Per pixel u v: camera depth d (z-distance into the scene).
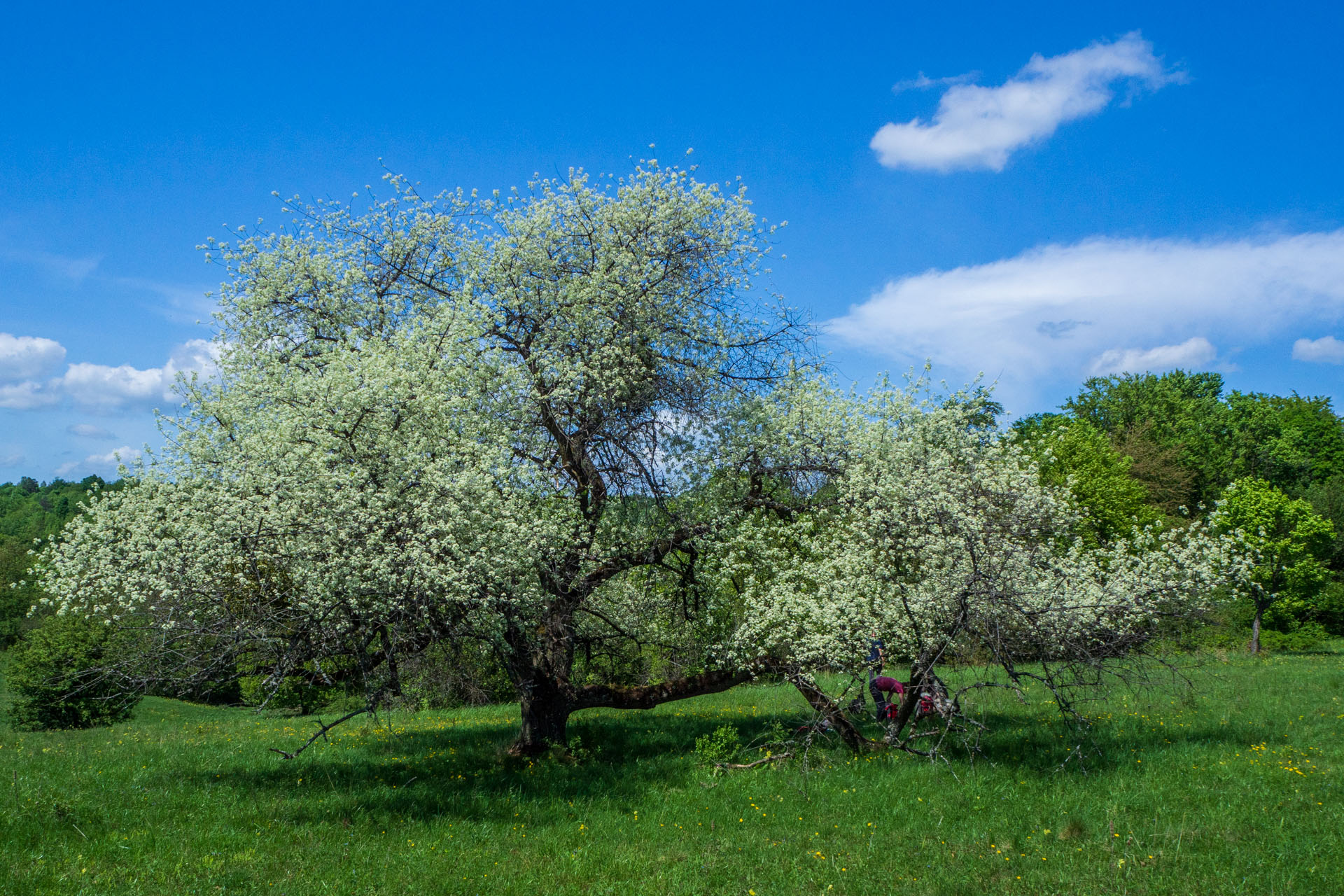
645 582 13.34
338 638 9.36
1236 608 31.28
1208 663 21.89
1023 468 12.30
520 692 11.73
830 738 12.24
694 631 13.19
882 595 11.34
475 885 7.03
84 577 9.32
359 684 10.20
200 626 9.30
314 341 11.96
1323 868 6.85
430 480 9.05
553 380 11.48
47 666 18.19
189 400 10.44
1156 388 50.47
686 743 12.91
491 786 10.35
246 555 9.19
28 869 6.95
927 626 10.81
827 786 10.00
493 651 11.08
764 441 11.88
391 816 8.99
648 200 12.28
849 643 11.20
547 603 10.74
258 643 9.36
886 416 12.49
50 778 10.12
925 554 10.93
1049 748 11.54
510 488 10.11
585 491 11.77
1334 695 16.22
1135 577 11.48
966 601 10.07
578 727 14.23
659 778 10.68
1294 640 32.38
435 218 12.89
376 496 8.95
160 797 9.40
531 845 8.19
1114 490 30.70
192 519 9.34
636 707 12.48
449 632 9.68
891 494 11.15
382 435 9.45
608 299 11.59
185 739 14.67
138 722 19.44
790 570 12.05
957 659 11.23
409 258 12.81
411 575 8.91
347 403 9.23
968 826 8.41
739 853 7.86
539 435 11.59
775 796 9.66
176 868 7.16
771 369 12.77
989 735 12.41
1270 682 18.20
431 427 9.79
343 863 7.51
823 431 12.09
